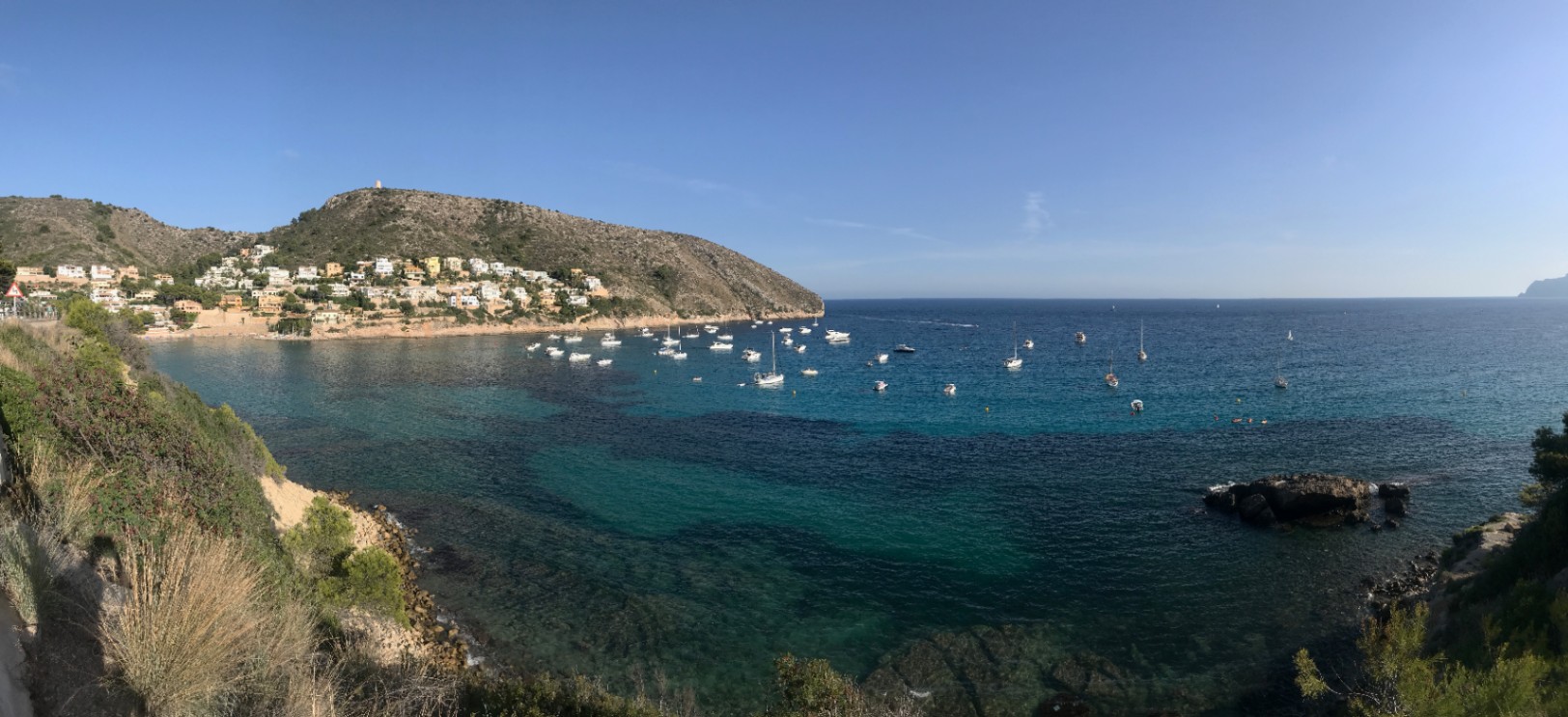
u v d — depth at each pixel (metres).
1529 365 102.19
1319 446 52.62
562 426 64.69
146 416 18.69
